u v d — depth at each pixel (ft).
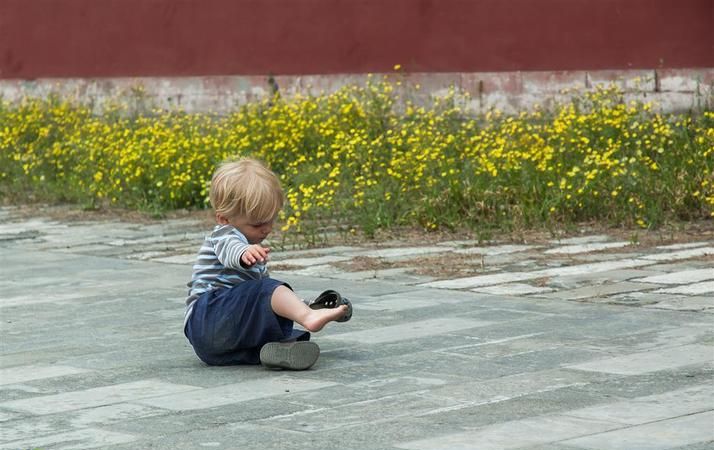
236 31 72.33
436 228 45.88
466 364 24.27
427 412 20.65
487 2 62.69
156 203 55.01
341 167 51.96
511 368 23.81
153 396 22.30
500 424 19.75
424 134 52.80
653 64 57.93
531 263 37.91
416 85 65.00
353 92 66.33
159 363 25.30
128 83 77.10
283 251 42.34
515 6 61.82
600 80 59.47
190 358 25.80
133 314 31.19
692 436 18.81
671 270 35.65
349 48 67.67
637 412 20.30
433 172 49.37
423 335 27.35
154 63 76.13
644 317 28.78
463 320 29.04
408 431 19.47
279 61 70.59
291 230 46.68
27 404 21.90
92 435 19.70
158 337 28.14
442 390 22.17
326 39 68.54
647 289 32.63
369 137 57.26
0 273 39.14
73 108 75.87
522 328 27.89
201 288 24.98
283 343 24.16
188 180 55.11
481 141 53.31
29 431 20.04
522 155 48.62
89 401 22.02
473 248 41.52
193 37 74.23
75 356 26.12
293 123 59.06
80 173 60.34
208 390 22.68
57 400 22.16
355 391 22.31
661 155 49.93
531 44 61.46
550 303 31.09
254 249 24.02
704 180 46.39
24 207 58.90
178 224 51.29
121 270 39.24
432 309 30.66
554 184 47.06
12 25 82.64
